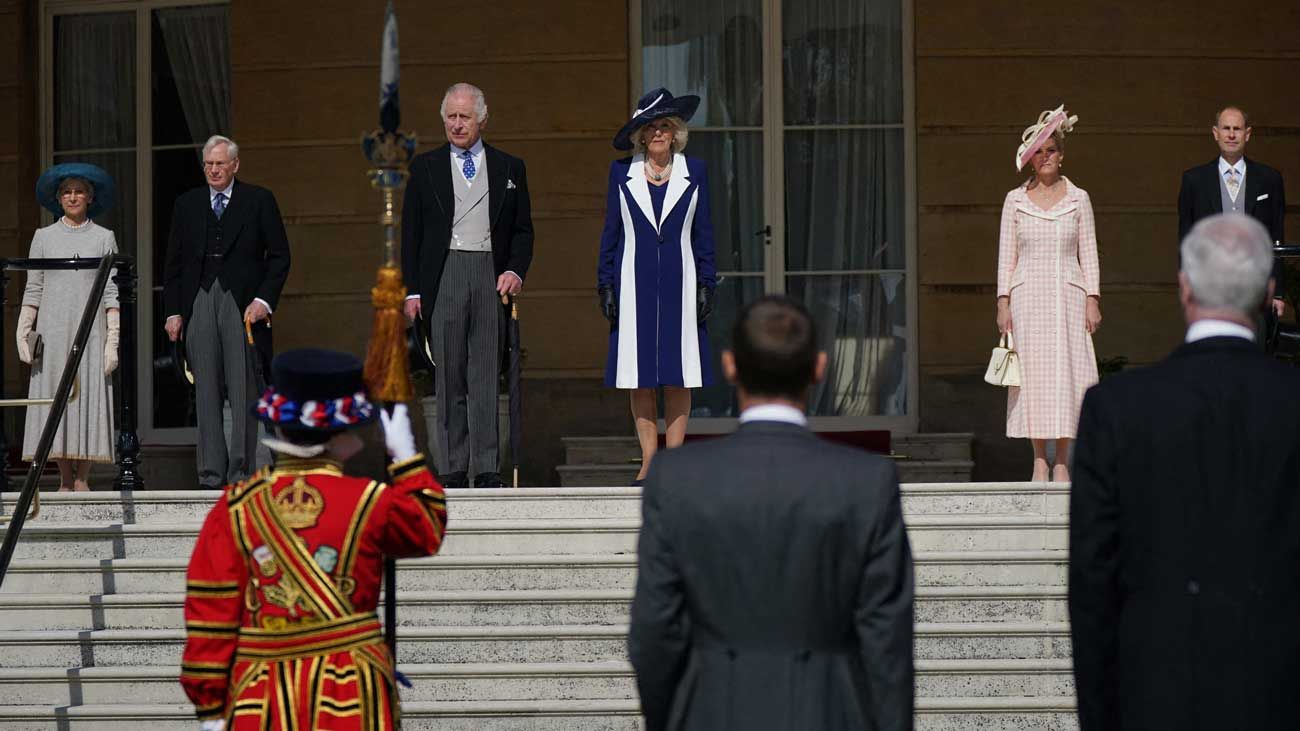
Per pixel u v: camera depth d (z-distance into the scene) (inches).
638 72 1571.1
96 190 1190.3
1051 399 1093.1
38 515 1031.0
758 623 500.4
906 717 491.2
